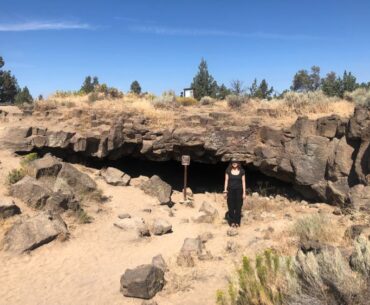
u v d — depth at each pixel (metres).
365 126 11.09
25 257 8.73
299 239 8.80
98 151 15.10
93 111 16.31
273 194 15.42
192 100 22.55
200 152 15.95
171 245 9.92
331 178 12.41
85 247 9.55
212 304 6.34
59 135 14.48
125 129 15.45
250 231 10.58
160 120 16.61
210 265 8.13
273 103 18.41
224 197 15.87
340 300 4.32
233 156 15.38
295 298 4.38
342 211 11.17
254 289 4.76
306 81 46.75
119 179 14.70
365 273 4.56
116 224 11.02
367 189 10.67
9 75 51.56
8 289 7.30
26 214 10.29
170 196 14.78
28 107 17.42
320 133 13.09
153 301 6.55
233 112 17.84
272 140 14.56
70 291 7.22
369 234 7.70
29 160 13.21
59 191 11.37
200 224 11.83
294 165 13.50
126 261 8.84
